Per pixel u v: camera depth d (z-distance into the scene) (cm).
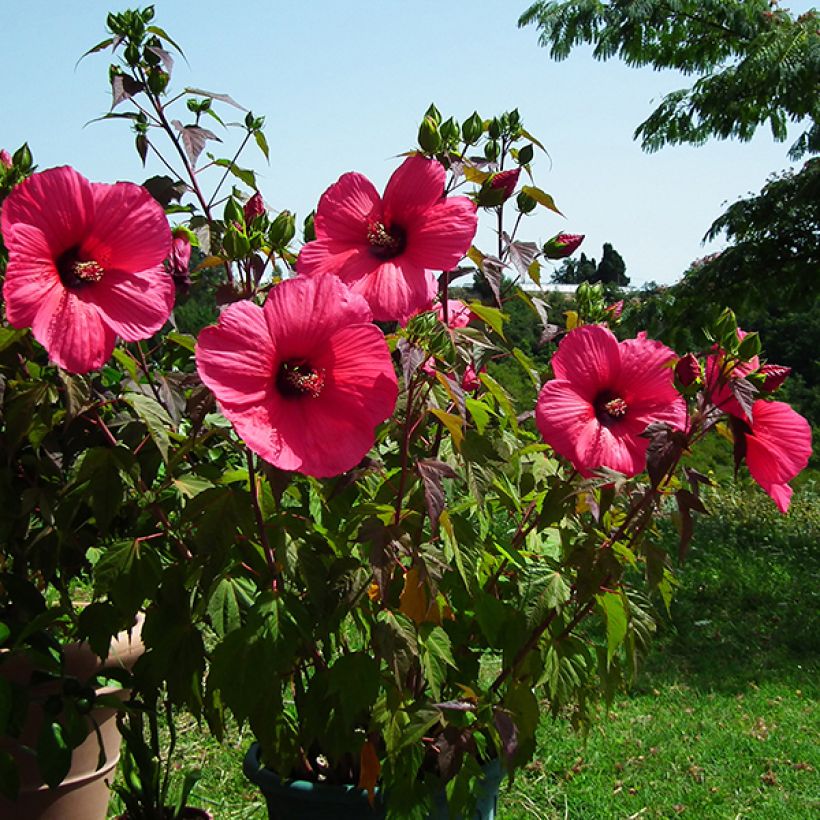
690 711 462
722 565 760
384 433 203
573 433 202
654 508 214
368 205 199
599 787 369
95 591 192
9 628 219
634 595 224
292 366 172
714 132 1222
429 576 185
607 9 1225
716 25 1244
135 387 212
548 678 210
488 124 232
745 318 1372
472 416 213
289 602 187
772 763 402
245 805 328
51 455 219
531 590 209
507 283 239
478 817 231
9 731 208
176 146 225
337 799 212
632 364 207
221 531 184
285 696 315
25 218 170
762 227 1236
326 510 219
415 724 193
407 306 190
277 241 199
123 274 182
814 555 859
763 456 205
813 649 579
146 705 210
